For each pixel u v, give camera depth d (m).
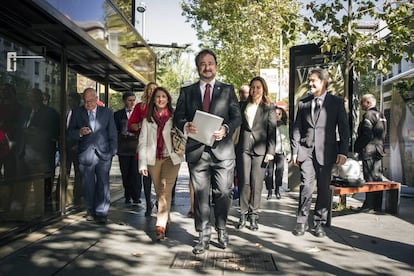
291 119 10.53
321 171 6.30
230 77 23.02
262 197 10.48
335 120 6.33
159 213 6.21
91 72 9.29
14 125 5.86
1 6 5.22
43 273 4.65
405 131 11.52
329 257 5.29
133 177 9.20
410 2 8.55
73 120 7.22
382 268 4.88
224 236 5.69
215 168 5.50
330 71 9.77
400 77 11.63
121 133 9.09
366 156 8.80
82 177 7.21
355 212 8.37
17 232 5.96
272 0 16.16
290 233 6.54
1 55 5.56
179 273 4.69
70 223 7.11
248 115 6.77
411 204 9.70
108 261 5.09
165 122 6.22
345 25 8.72
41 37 6.47
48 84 6.88
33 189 6.43
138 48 10.63
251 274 4.67
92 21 6.74
